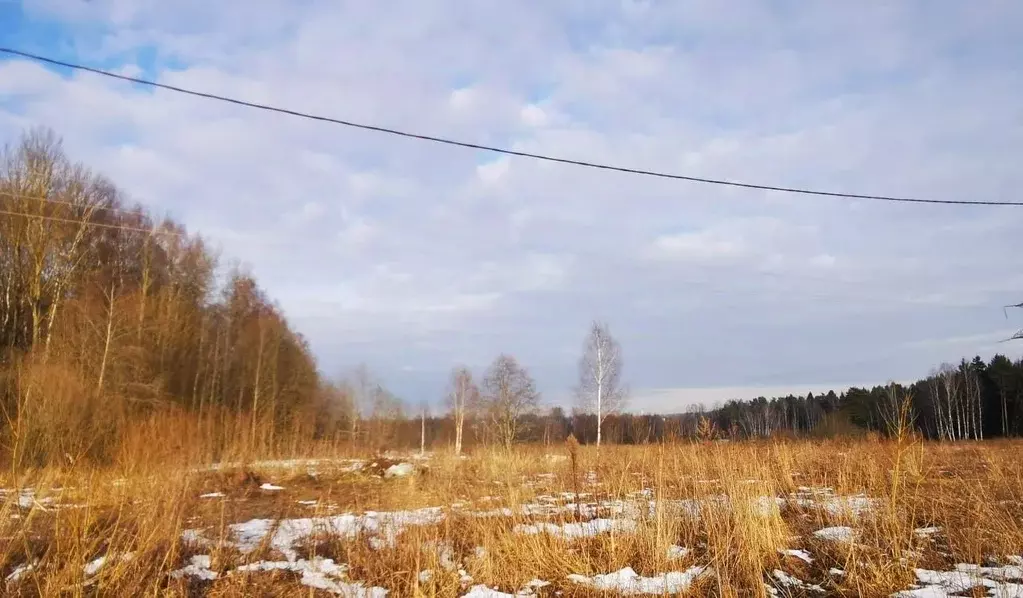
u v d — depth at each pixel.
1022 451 16.25
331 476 15.91
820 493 9.51
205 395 28.28
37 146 23.67
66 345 21.22
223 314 33.03
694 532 7.80
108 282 26.73
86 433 10.44
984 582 5.96
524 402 33.56
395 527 7.99
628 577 6.56
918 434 8.20
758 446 12.59
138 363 22.92
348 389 40.19
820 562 6.81
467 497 10.51
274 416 29.69
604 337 31.75
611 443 15.45
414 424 41.59
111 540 6.19
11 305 22.58
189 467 10.61
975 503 8.38
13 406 10.24
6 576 5.84
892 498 7.41
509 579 6.55
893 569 6.30
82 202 25.56
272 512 10.23
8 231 22.64
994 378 46.06
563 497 9.86
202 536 7.85
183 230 31.44
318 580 6.52
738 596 5.97
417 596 5.84
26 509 6.96
